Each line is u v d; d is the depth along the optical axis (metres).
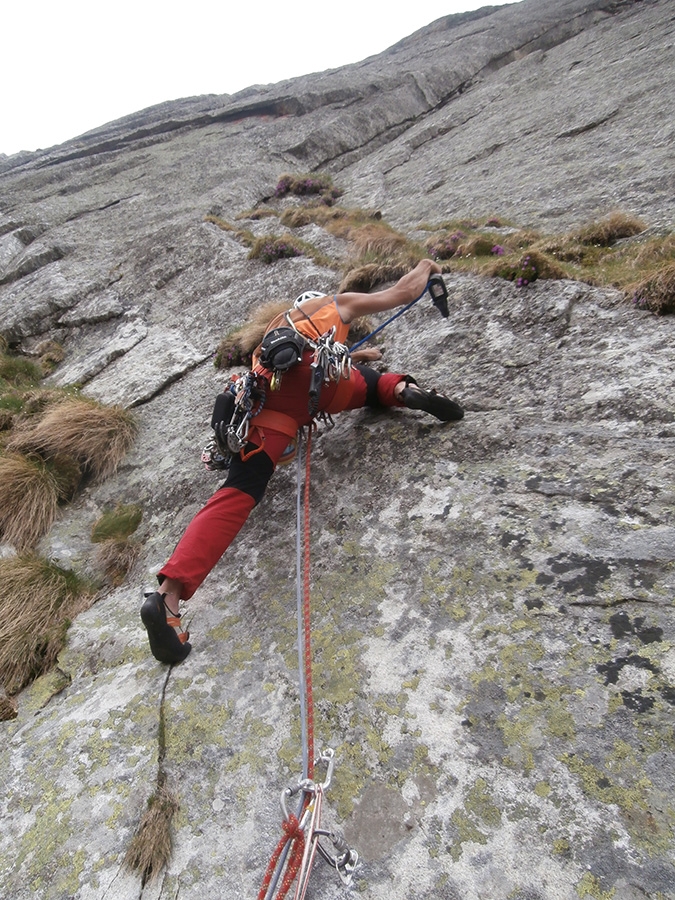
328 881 2.29
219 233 10.04
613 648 2.60
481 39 23.89
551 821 2.21
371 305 3.74
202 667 3.23
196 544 3.18
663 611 2.63
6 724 3.38
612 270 5.76
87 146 22.22
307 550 3.11
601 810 2.18
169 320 8.11
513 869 2.14
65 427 5.65
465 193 11.34
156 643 3.10
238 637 3.33
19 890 2.55
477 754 2.47
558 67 17.61
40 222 13.77
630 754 2.28
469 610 2.97
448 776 2.44
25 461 5.42
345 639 3.08
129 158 18.75
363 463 4.08
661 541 2.87
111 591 4.20
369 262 7.28
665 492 3.07
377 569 3.37
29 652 3.75
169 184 15.73
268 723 2.87
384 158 16.41
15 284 10.75
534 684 2.60
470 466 3.73
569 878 2.06
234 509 3.31
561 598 2.85
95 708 3.21
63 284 9.54
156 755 2.88
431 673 2.80
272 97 22.11
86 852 2.60
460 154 14.10
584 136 11.70
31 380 7.80
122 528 4.78
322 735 2.74
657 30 16.11
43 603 4.08
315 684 2.94
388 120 19.50
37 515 5.07
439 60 22.97
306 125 19.19
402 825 2.36
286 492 4.16
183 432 5.61
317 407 3.57
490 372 4.55
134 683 3.29
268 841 2.45
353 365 4.23
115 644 3.62
